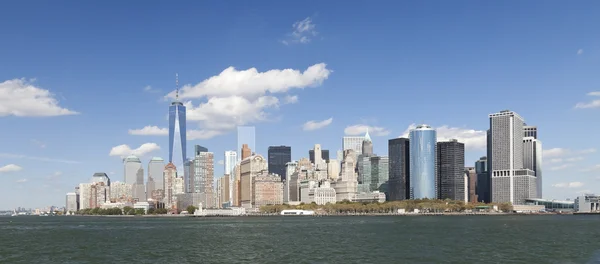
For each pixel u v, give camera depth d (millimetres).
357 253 154500
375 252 156500
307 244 186875
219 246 182750
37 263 138250
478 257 141500
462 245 175750
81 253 161750
